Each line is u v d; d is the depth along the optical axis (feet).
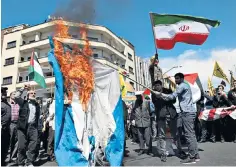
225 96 31.22
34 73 30.22
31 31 131.64
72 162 17.54
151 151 24.99
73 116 18.98
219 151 22.95
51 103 25.36
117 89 21.33
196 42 23.35
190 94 19.89
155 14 23.70
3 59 134.62
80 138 18.58
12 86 128.47
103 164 19.24
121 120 20.49
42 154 27.99
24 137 20.58
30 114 20.68
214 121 31.09
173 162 19.25
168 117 21.20
